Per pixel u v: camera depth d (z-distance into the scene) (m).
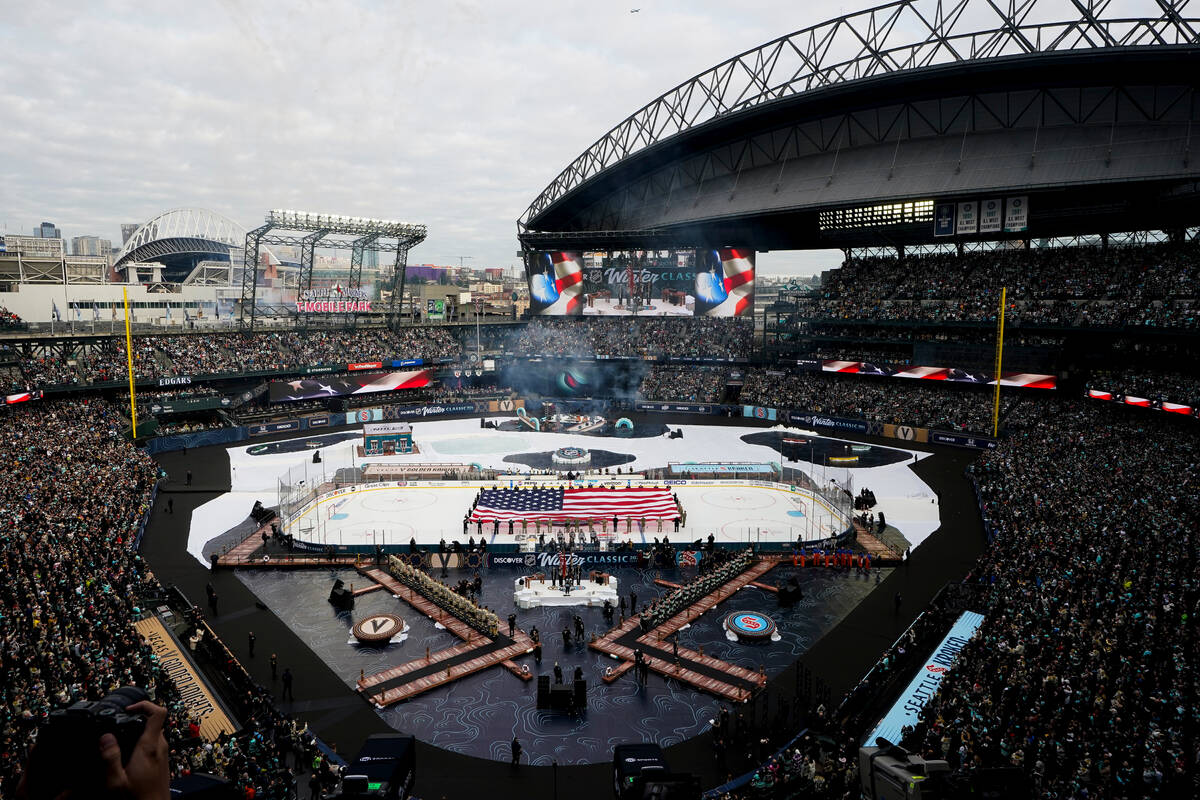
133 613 48.53
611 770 35.78
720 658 46.34
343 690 42.81
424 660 46.22
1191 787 27.06
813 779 33.38
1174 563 48.41
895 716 38.72
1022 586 48.03
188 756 32.97
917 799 7.41
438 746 37.69
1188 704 32.78
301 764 35.62
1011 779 7.63
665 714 40.62
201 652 46.47
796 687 42.75
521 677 44.12
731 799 32.72
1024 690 36.28
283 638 49.06
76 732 3.22
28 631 40.75
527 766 36.09
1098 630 40.62
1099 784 27.86
